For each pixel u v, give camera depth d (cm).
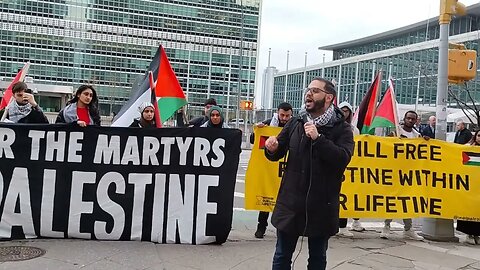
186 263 527
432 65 5562
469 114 2648
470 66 731
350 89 7731
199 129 611
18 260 506
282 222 383
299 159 386
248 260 549
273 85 9638
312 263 403
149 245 586
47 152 595
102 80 10356
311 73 8581
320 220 380
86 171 598
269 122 823
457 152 701
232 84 10375
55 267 491
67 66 10162
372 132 906
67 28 10150
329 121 390
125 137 605
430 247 661
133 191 601
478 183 695
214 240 607
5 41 9744
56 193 593
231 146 614
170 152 608
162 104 762
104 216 596
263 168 662
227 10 10656
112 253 546
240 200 1025
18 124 591
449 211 691
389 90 813
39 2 9944
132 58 10562
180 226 604
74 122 599
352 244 659
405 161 699
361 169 692
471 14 5778
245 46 10625
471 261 598
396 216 688
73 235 593
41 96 4203
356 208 686
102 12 10388
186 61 10650
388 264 565
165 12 10669
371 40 8225
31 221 589
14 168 589
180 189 606
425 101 5894
